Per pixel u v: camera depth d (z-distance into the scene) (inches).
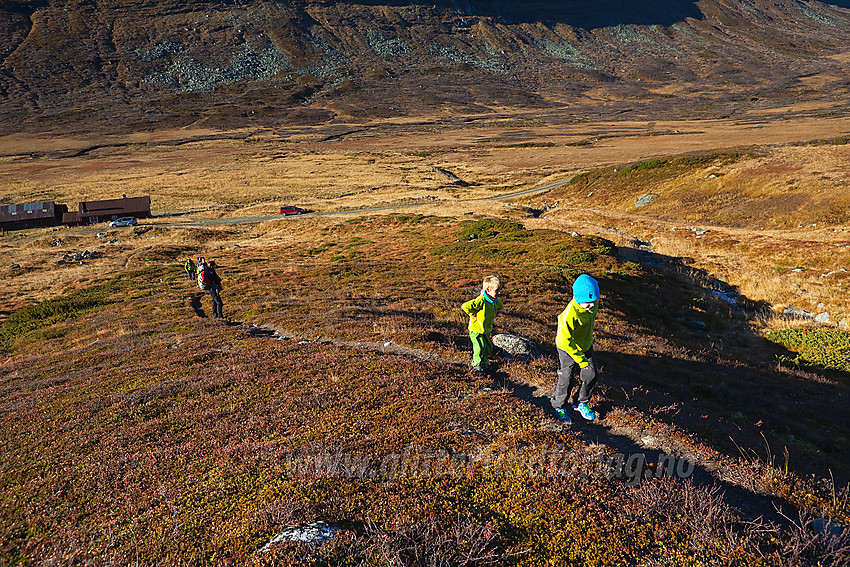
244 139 7224.4
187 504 200.1
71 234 2906.0
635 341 552.4
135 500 211.8
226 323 708.0
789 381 506.3
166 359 490.0
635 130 6879.9
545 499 184.2
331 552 154.6
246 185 4249.5
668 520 174.6
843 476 254.7
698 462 224.8
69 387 437.1
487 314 333.7
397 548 157.8
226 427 277.3
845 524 176.7
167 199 3786.9
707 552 156.0
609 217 2139.5
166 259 2127.2
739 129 6092.5
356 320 568.4
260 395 327.0
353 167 5004.9
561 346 260.4
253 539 168.1
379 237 2068.2
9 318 1163.9
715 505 179.9
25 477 252.2
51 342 853.2
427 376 328.2
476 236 1740.9
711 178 2242.9
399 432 242.5
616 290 901.8
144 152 6274.6
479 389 308.0
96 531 193.2
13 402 416.5
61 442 292.4
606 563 154.3
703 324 797.9
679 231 1646.2
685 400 375.6
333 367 370.6
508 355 393.7
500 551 161.5
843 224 1476.4
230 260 1921.8
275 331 603.5
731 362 552.1
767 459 241.4
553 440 229.0
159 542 175.9
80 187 4220.0
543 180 3811.5
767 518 184.5
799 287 991.6
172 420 302.4
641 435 248.4
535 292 808.9
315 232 2514.8
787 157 2193.7
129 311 1001.5
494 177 4274.1
